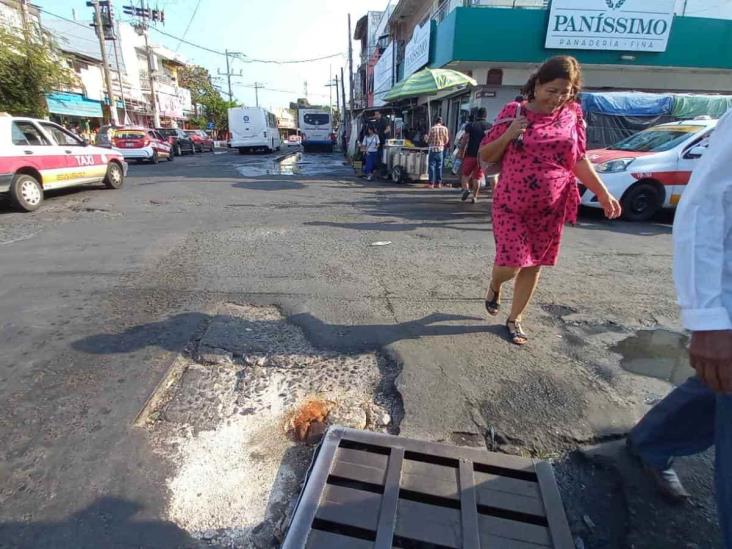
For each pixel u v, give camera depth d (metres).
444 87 8.73
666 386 2.56
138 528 1.67
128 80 32.25
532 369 2.70
